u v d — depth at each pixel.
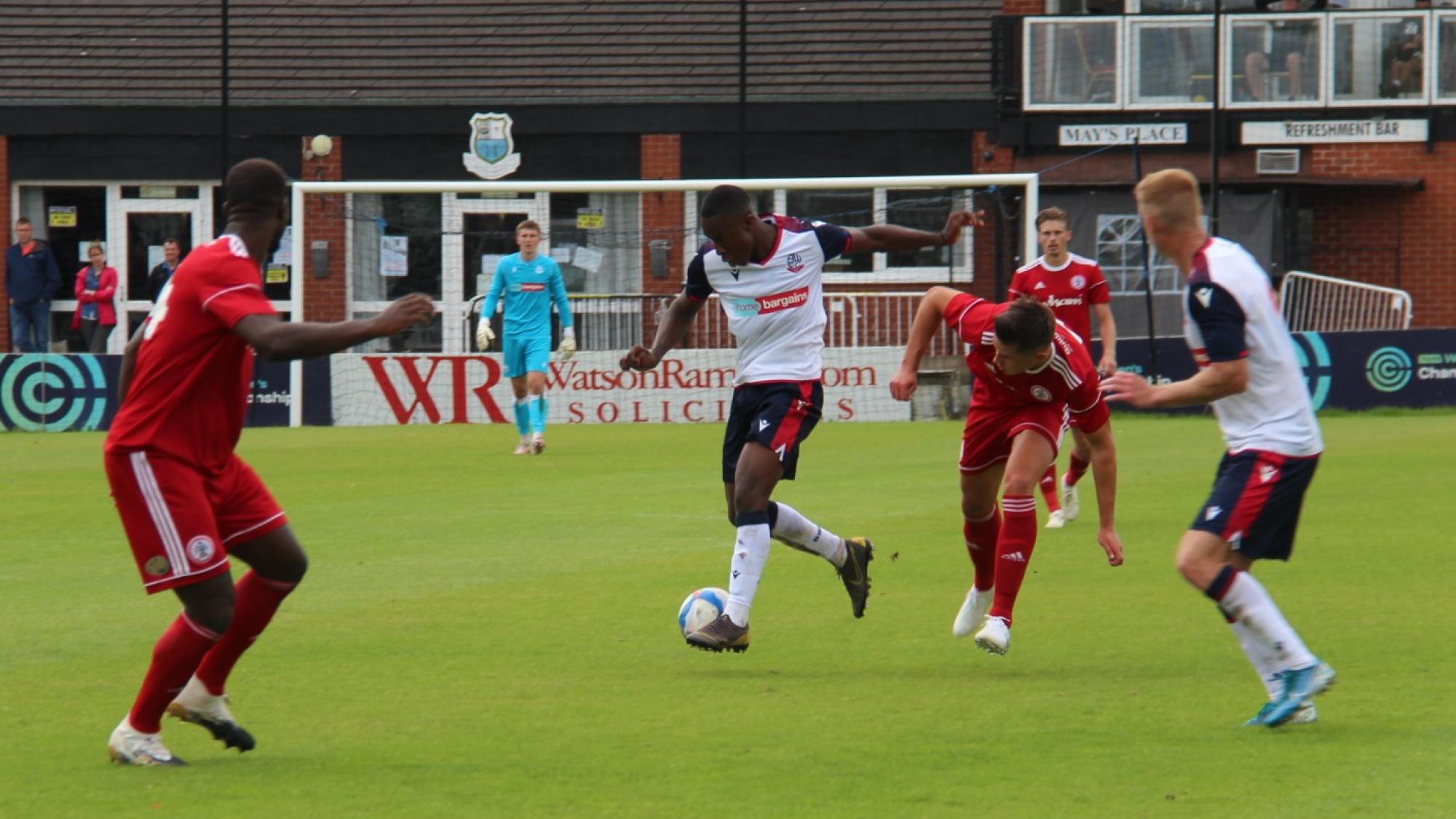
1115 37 56.12
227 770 11.52
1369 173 55.88
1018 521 14.91
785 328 16.59
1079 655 15.45
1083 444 24.33
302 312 48.56
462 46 59.47
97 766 11.68
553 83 58.56
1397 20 55.31
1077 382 15.27
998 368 15.32
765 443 15.99
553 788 10.97
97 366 47.03
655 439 41.47
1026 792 10.74
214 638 11.59
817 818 10.21
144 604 18.70
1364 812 10.18
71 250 59.53
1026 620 17.30
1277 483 12.52
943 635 16.70
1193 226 12.78
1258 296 12.45
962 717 12.99
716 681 14.53
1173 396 12.43
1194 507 26.81
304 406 47.72
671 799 10.65
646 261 55.38
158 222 59.53
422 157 58.78
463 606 18.42
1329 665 14.60
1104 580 19.77
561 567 21.12
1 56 59.59
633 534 24.05
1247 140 56.03
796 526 16.59
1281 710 12.33
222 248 11.41
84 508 27.78
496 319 52.50
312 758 11.86
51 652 16.02
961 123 57.09
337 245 55.34
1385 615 16.98
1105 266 56.62
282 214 11.92
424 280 55.44
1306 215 57.50
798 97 57.66
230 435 11.84
